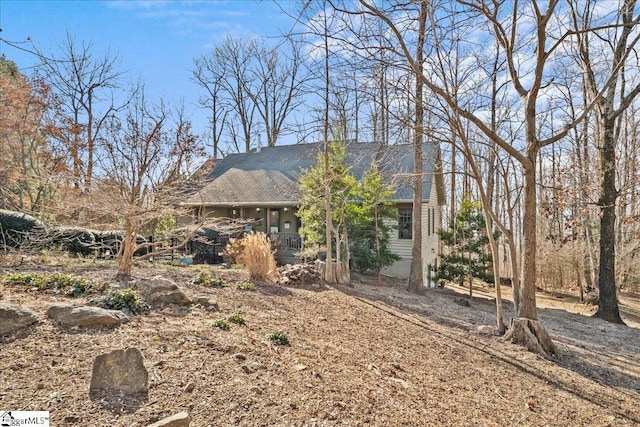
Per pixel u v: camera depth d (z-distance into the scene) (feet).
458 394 14.05
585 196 39.83
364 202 41.42
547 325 31.24
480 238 45.44
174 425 7.71
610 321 37.32
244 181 62.03
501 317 24.26
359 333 19.39
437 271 49.67
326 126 34.47
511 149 22.38
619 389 17.43
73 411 7.93
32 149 43.45
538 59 21.25
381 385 13.06
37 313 12.53
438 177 63.93
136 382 9.10
